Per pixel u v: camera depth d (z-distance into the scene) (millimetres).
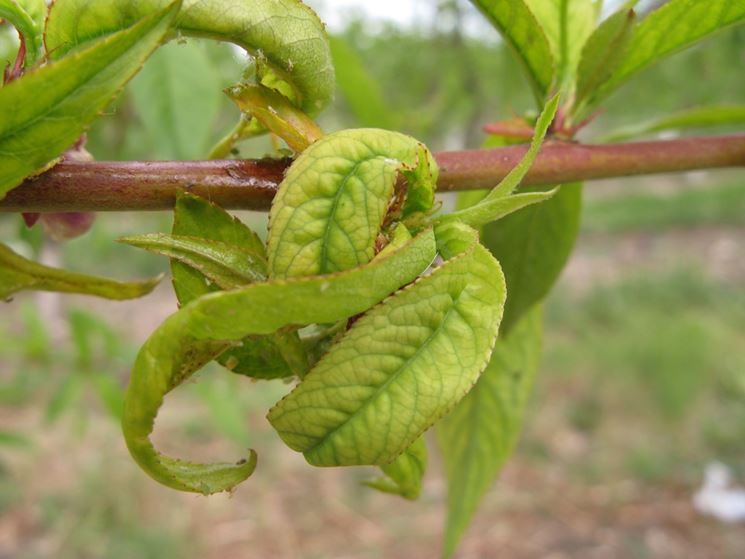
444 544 255
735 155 190
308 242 112
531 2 202
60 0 125
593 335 1710
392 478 143
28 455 1082
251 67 138
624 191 3328
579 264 2396
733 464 1213
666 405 1363
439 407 110
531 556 1034
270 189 143
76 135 112
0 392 484
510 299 234
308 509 1115
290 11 129
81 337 412
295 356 122
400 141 119
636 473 1199
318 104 138
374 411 109
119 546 978
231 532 1061
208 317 101
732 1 175
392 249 111
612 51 185
